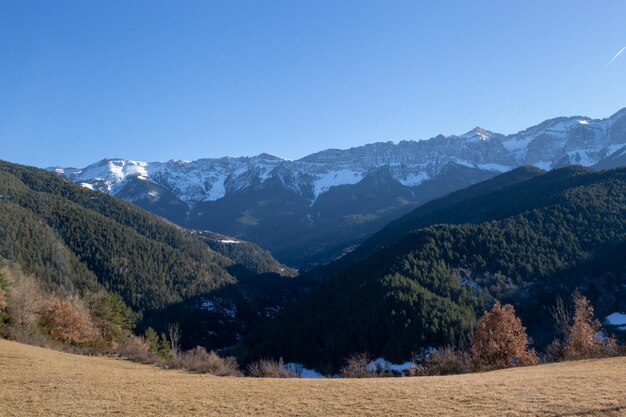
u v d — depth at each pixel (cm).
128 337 10075
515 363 5356
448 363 5638
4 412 2336
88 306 9188
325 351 9881
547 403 2106
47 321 7444
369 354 9200
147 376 3872
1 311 6631
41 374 3441
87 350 6644
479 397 2348
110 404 2517
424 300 10025
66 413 2319
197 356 6694
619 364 3247
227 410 2353
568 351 5266
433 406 2233
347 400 2481
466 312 10125
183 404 2508
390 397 2497
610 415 1853
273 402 2509
